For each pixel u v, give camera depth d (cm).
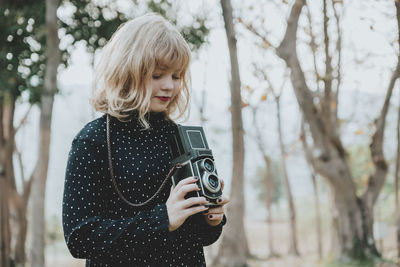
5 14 783
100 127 135
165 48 131
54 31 702
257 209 3912
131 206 132
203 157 137
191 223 140
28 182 1083
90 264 133
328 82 889
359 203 955
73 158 129
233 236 825
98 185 130
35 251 700
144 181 135
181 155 139
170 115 155
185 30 888
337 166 933
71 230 122
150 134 143
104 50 143
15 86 823
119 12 859
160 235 122
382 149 964
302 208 2594
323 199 2331
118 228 121
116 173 132
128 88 137
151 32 132
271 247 1662
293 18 828
